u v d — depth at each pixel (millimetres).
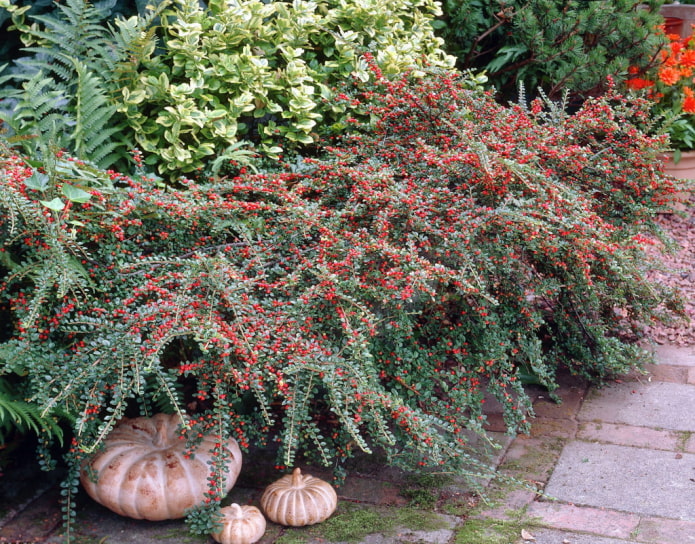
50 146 2676
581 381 3781
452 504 2791
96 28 3635
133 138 3635
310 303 2717
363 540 2584
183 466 2660
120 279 2734
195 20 3709
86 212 2750
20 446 3090
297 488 2711
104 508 2799
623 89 5648
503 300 3377
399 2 4438
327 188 3367
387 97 3734
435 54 4637
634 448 3121
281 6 3953
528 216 3053
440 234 2971
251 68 3686
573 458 3068
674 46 5957
